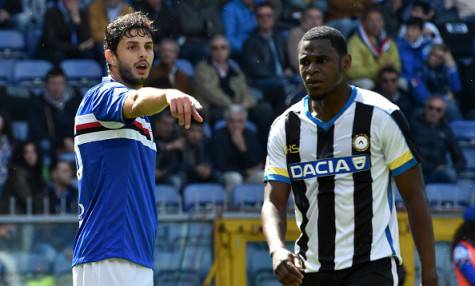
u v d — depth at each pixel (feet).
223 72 110.42
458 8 131.75
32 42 116.88
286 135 44.93
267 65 114.62
